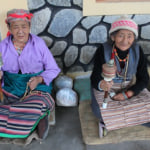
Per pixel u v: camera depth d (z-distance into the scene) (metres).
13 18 1.52
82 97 2.18
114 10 2.12
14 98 1.70
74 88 2.34
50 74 1.82
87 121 1.87
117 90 1.73
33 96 1.62
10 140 1.64
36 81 1.69
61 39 2.26
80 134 1.76
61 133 1.78
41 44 1.76
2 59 1.68
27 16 1.58
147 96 1.62
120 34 1.46
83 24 2.19
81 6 2.08
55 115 1.99
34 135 1.65
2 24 2.05
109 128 1.57
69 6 2.07
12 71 1.80
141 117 1.57
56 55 2.37
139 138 1.67
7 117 1.53
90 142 1.65
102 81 1.45
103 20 2.17
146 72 1.69
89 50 2.37
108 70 1.28
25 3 1.98
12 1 1.95
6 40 1.71
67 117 1.97
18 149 1.62
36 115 1.54
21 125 1.54
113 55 1.59
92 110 1.82
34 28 2.15
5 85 1.79
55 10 2.08
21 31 1.59
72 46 2.32
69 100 2.06
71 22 2.16
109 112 1.55
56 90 2.30
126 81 1.70
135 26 1.44
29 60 1.75
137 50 1.61
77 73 2.52
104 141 1.65
